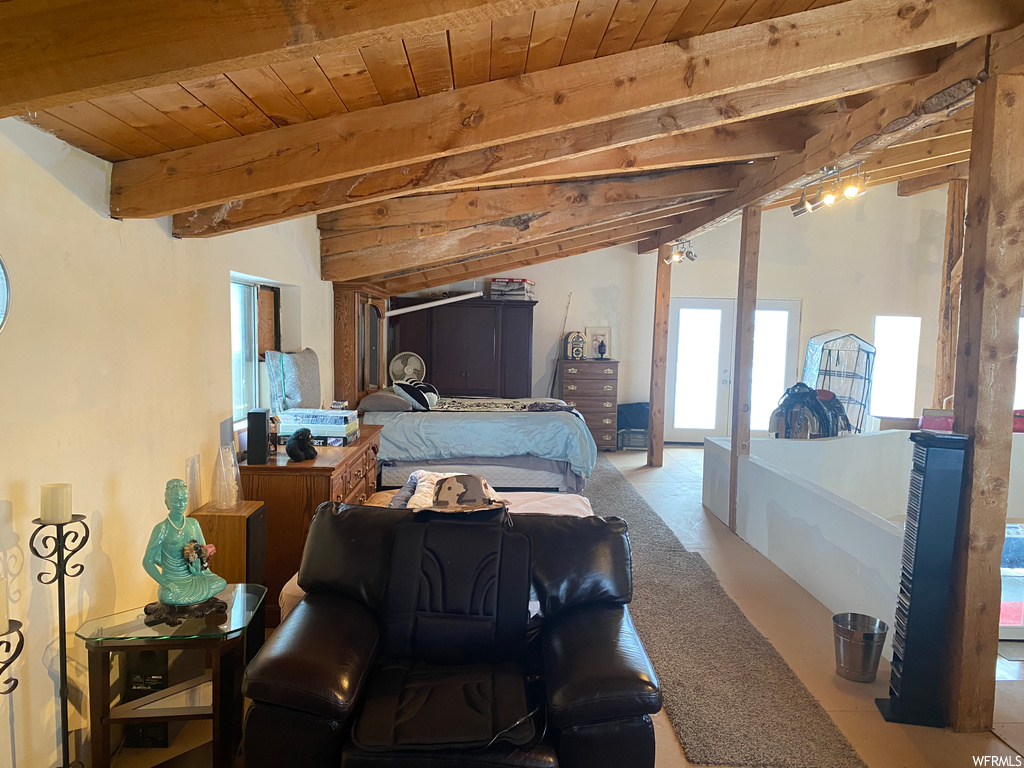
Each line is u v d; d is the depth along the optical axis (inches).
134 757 84.0
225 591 87.8
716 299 321.4
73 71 51.6
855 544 125.3
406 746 62.7
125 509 85.9
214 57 51.4
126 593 86.7
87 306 76.7
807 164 136.8
